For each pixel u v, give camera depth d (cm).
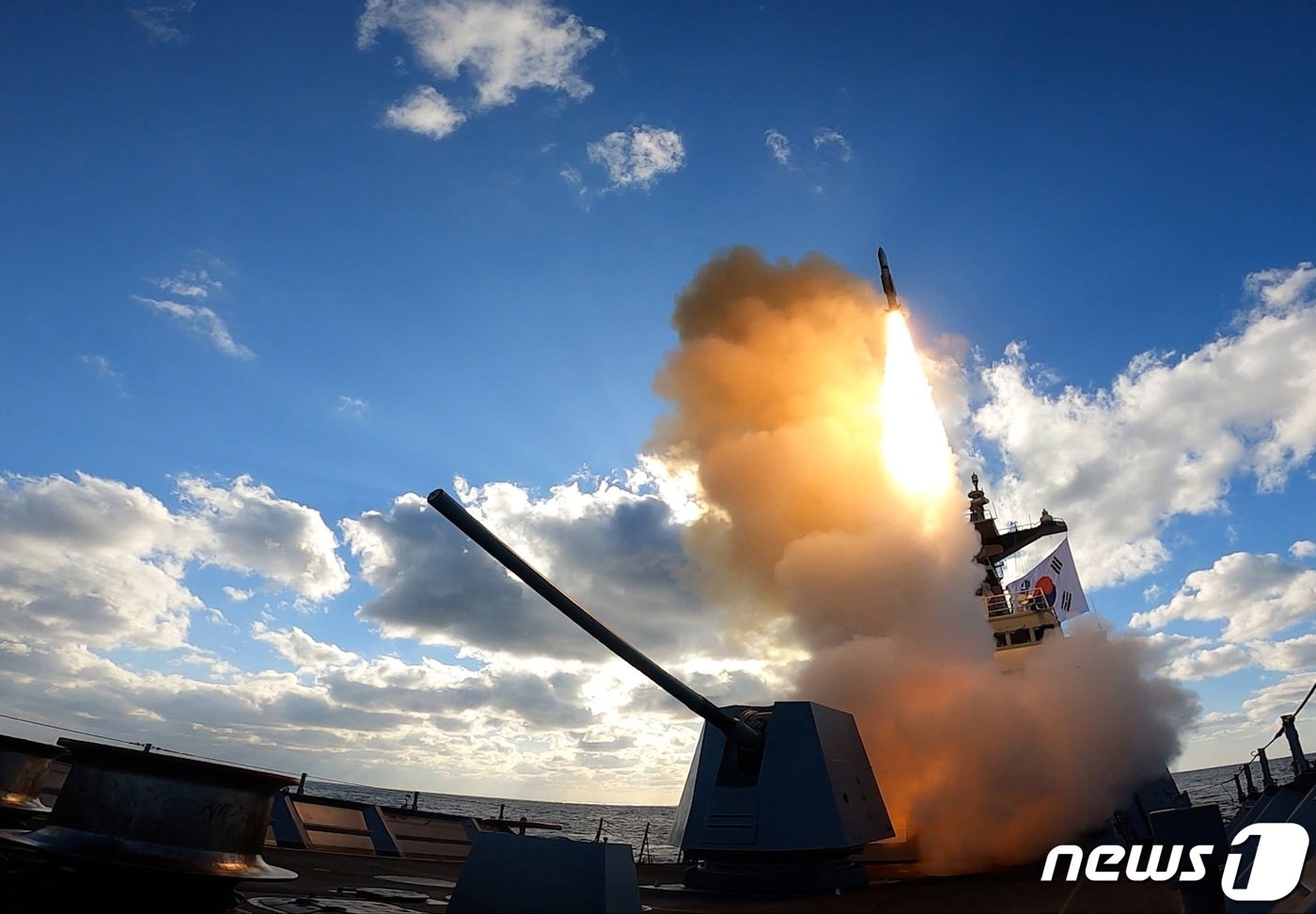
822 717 1440
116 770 742
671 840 1436
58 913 705
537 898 673
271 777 797
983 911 968
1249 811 1378
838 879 1280
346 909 884
